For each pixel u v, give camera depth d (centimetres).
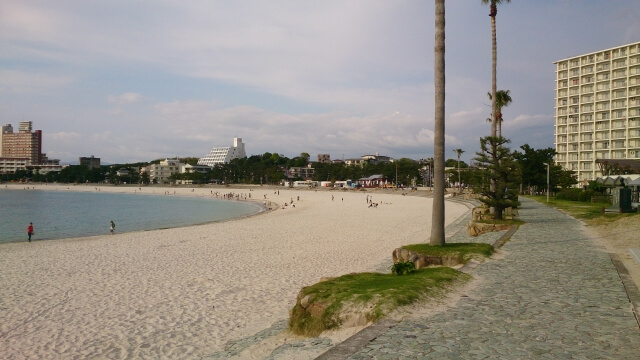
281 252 2562
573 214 3058
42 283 1836
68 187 18800
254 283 1777
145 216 6306
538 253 1492
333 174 16900
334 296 945
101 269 2116
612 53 8800
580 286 1012
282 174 17962
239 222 4694
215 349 1074
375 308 845
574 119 9431
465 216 4103
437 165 1588
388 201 8544
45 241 3331
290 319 1021
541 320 766
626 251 1503
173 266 2167
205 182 19725
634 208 2973
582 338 673
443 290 975
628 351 618
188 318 1342
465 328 729
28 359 1073
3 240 3628
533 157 6719
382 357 603
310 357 716
